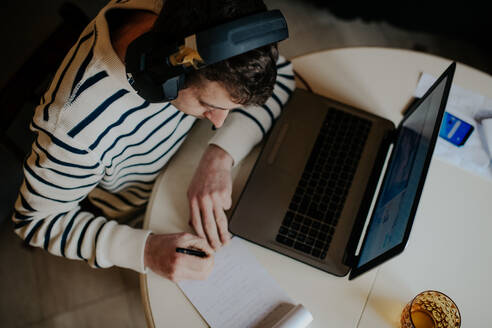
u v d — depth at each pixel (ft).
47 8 5.65
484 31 5.76
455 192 2.71
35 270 4.43
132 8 1.85
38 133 1.90
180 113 2.35
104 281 4.43
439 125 2.03
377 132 2.79
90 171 2.07
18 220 2.37
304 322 2.24
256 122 2.74
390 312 2.39
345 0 6.04
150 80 1.54
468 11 5.62
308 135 2.75
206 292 2.37
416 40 5.93
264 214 2.49
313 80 3.05
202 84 1.56
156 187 2.67
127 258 2.39
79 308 4.33
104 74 1.78
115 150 2.14
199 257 2.33
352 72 3.09
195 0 1.38
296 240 2.45
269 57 1.47
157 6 1.85
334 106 2.85
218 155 2.64
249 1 1.41
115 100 1.88
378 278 2.46
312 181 2.61
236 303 2.35
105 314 4.32
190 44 1.34
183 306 2.35
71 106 1.80
